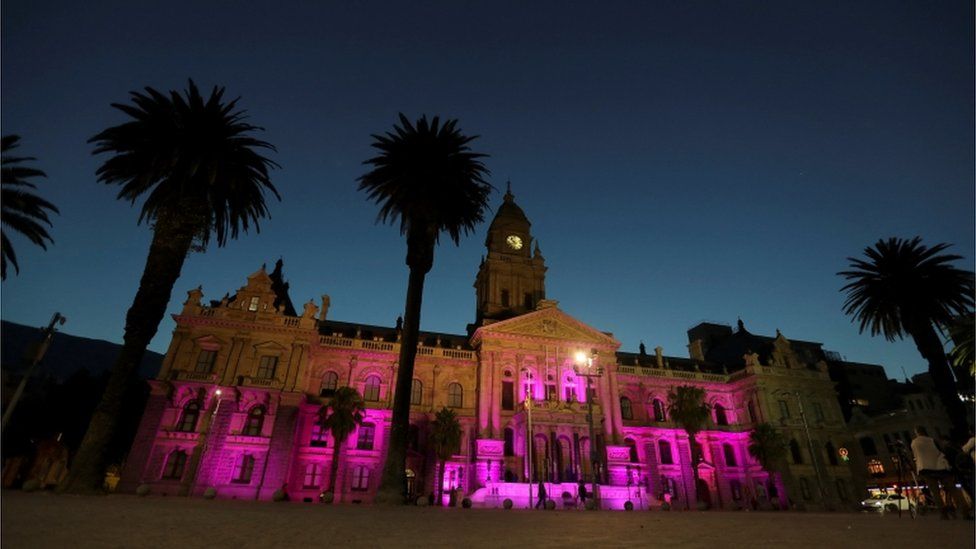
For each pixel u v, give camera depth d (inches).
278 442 2101.4
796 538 422.6
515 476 2277.3
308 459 2177.7
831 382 3058.6
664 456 2755.9
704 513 1125.7
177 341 2204.7
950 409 1521.9
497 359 2549.2
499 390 2482.8
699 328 3959.2
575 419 2380.7
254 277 2428.6
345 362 2460.6
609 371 2669.8
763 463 2600.9
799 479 2696.9
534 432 2331.4
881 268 1721.2
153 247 1136.8
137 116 1168.2
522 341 2618.1
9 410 659.4
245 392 2159.2
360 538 395.5
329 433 2274.9
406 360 1370.6
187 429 2075.5
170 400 2090.3
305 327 2342.5
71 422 2466.8
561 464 2393.0
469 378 2581.2
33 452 1963.6
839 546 356.5
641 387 2886.3
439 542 380.5
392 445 1273.4
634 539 419.2
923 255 1676.9
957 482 710.5
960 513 714.8
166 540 337.4
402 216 1558.8
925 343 1603.1
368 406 2374.5
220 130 1232.8
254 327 2289.6
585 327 2714.1
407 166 1513.3
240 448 2074.3
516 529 510.9
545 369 2581.2
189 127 1201.4
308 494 2112.5
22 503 567.2
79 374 2613.2
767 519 772.6
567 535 450.3
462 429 2436.0
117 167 1176.2
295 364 2266.2
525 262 3102.9
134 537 343.3
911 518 761.6
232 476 2039.9
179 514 542.0
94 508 559.2
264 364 2267.5
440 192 1497.3
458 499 2068.2
